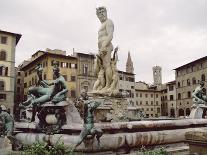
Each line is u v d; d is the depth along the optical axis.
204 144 4.22
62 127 7.39
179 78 84.25
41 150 5.02
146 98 101.50
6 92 59.28
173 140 8.98
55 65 7.93
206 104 12.79
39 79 8.49
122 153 7.57
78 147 6.74
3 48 60.00
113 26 13.79
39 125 7.79
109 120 10.68
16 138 8.15
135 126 7.96
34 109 8.06
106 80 13.30
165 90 102.12
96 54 13.62
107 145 7.15
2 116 8.02
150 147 8.32
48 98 7.76
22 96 80.75
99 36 13.77
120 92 13.22
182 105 82.25
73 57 68.75
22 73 81.50
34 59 73.06
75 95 68.69
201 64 73.69
